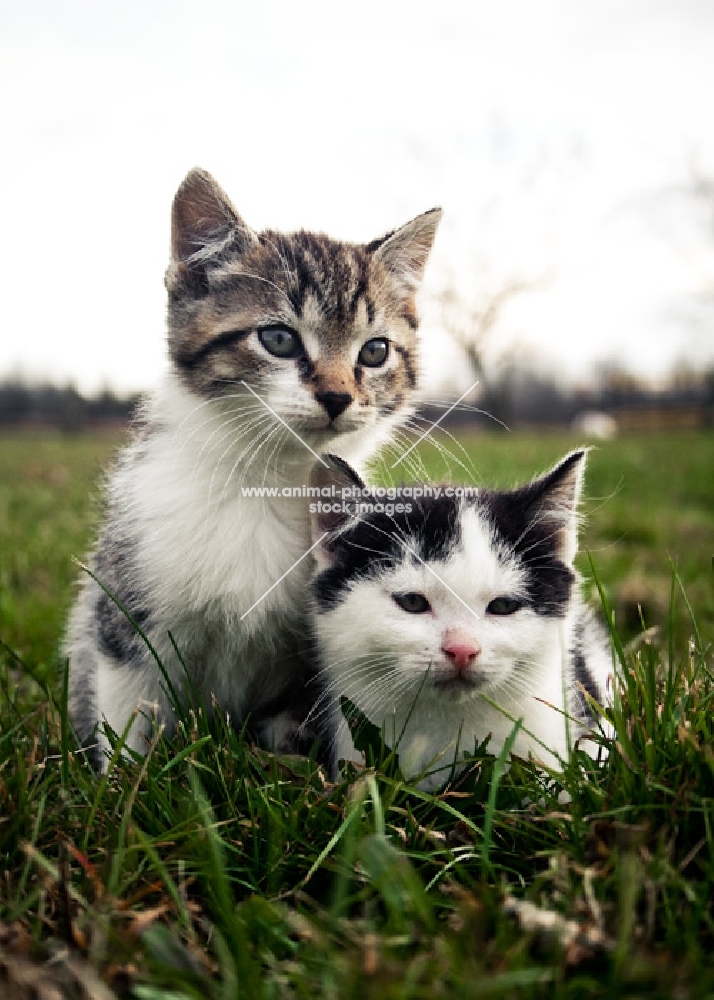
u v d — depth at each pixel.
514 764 0.27
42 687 0.32
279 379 0.33
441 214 0.38
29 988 0.20
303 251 0.35
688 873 0.23
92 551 0.39
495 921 0.22
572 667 0.33
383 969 0.20
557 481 0.32
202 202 0.34
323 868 0.25
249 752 0.29
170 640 0.33
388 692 0.30
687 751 0.25
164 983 0.21
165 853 0.25
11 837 0.25
